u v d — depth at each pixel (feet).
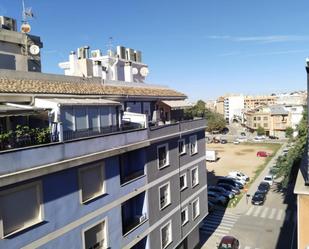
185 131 88.63
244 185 183.73
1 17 86.48
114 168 60.75
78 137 55.26
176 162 85.15
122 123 68.85
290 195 159.33
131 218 73.05
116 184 61.26
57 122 50.55
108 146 58.08
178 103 101.09
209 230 120.26
